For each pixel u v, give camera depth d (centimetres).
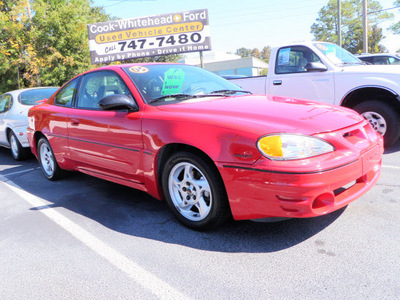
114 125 324
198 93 345
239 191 240
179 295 202
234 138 240
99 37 1548
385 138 502
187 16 1514
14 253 268
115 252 259
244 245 256
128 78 335
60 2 2175
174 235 280
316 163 224
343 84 517
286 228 277
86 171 388
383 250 233
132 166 315
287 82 583
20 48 1998
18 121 589
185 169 278
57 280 227
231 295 199
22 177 508
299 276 212
